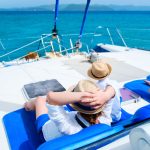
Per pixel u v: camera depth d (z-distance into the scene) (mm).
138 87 3840
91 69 2523
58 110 1846
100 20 48375
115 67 5188
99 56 5965
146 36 21625
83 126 1915
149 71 4969
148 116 1861
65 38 16781
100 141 1657
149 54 6465
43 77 4562
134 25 36875
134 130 1637
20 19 48625
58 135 2068
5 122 2836
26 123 2766
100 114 1979
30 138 2504
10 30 26656
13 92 3873
